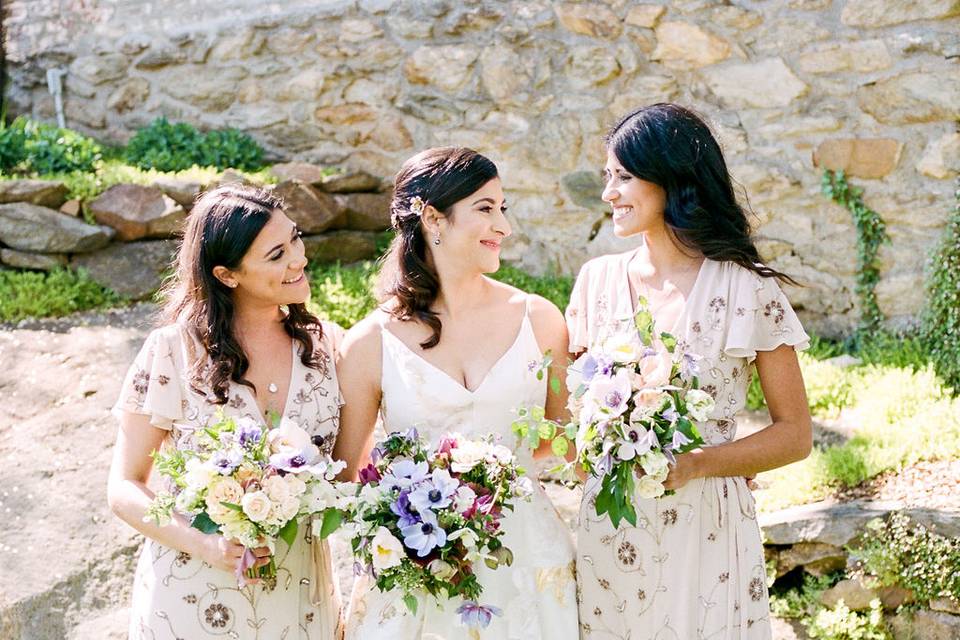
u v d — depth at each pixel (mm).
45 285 5562
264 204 2383
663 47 5613
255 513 2045
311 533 2430
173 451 2184
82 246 5688
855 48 5098
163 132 6820
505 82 6137
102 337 5211
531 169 6141
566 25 5887
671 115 2342
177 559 2311
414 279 2508
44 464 4223
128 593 3674
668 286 2387
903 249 5117
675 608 2330
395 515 2158
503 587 2387
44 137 6383
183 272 2428
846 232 5250
